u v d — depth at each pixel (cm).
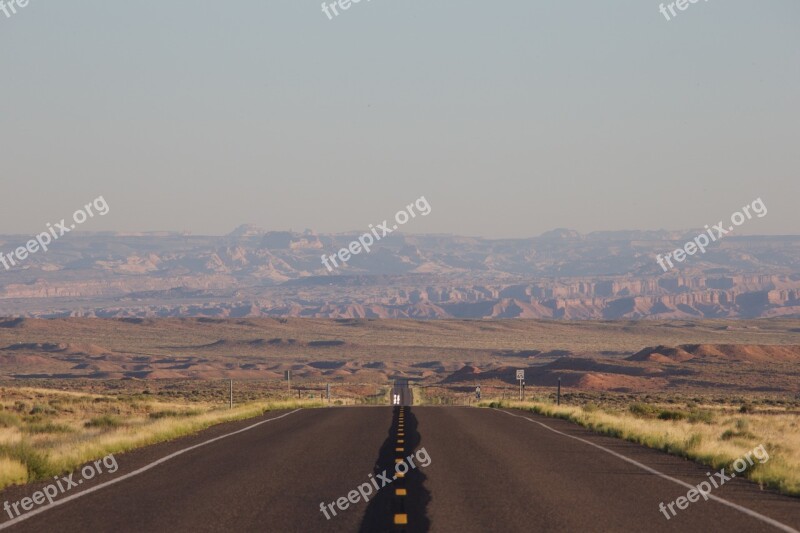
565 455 5381
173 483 4072
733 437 6725
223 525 3081
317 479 4209
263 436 6619
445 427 7581
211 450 5547
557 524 3119
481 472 4503
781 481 4150
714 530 3050
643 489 3984
